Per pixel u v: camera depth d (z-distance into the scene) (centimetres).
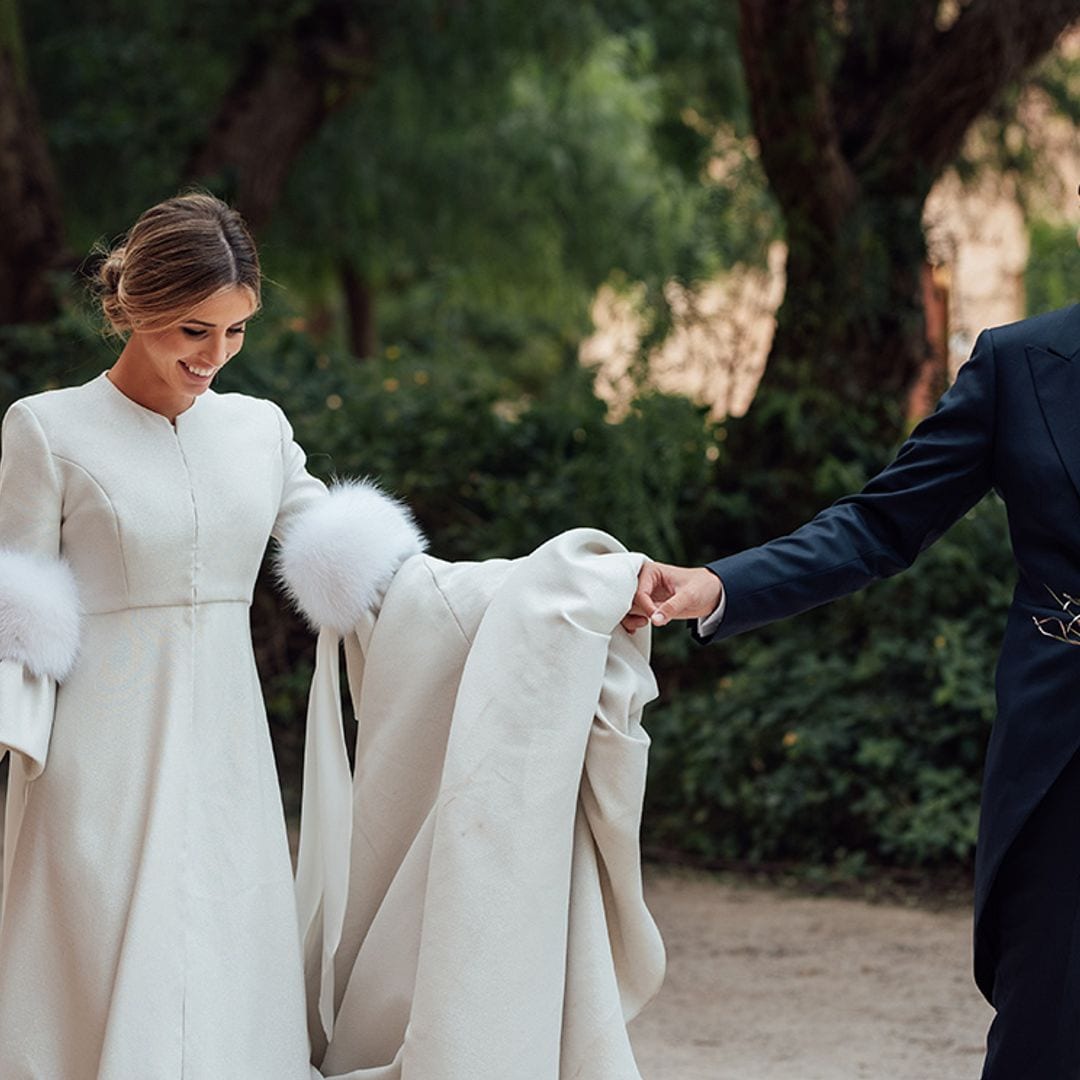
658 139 1566
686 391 1268
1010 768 417
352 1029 471
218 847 439
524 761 443
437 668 476
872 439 1213
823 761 1029
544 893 441
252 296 436
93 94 1628
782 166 1172
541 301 2148
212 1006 430
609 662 460
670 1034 696
